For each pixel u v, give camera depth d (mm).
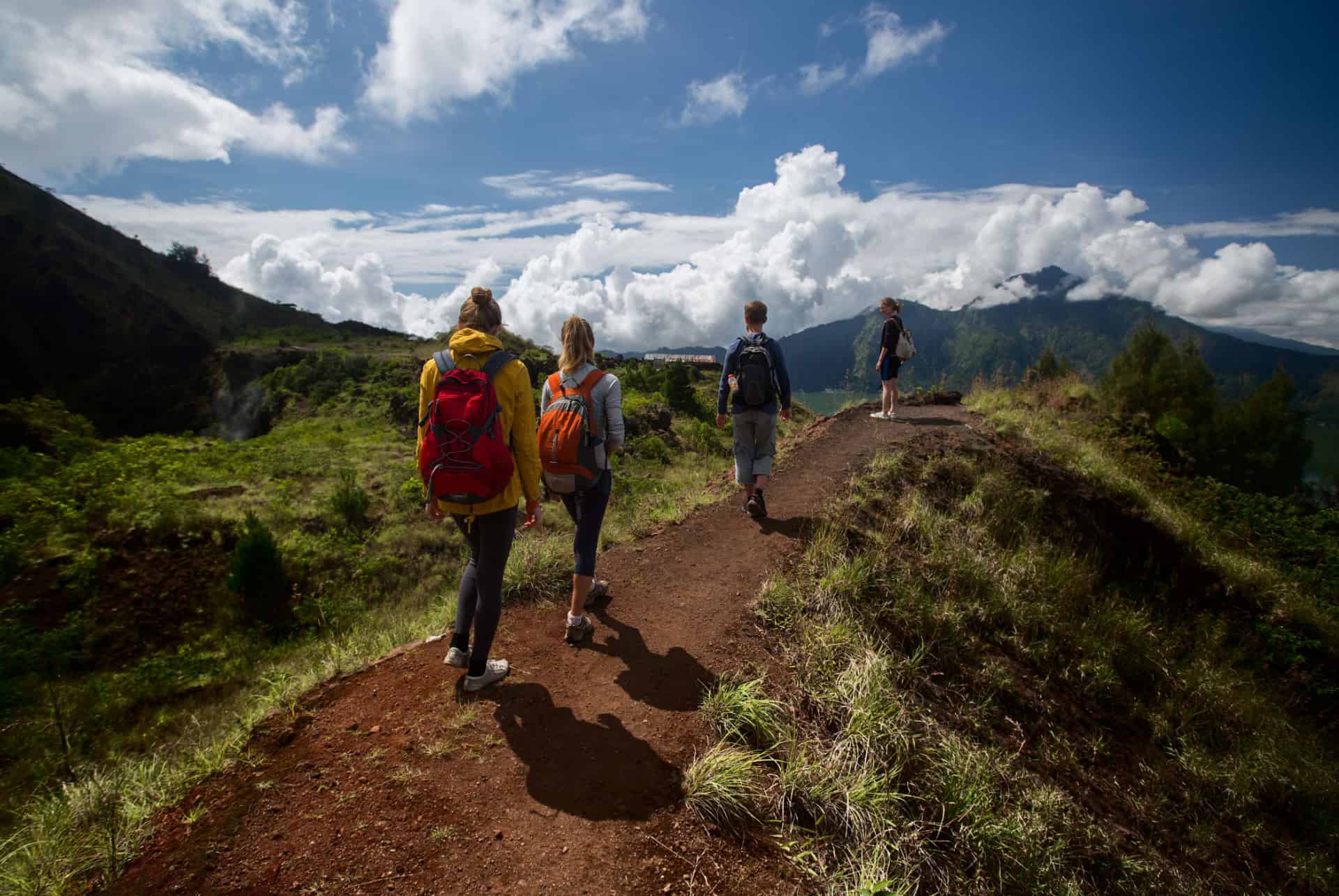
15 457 12211
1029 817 3408
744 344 6195
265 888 2225
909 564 5523
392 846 2414
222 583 9859
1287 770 5152
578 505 3891
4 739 5305
